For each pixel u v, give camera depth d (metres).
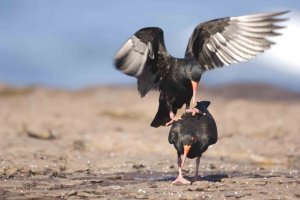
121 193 12.16
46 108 25.11
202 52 13.12
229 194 11.84
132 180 13.52
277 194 11.87
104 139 18.77
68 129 21.23
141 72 12.35
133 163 15.59
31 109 24.80
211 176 13.80
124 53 12.29
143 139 18.77
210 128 12.58
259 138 19.62
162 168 14.98
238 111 24.67
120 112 23.86
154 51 12.80
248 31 12.62
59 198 11.86
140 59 12.42
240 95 28.86
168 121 13.59
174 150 18.08
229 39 12.77
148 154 17.30
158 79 13.12
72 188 12.69
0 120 22.22
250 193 11.95
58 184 13.03
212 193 11.98
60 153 16.59
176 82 12.86
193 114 12.60
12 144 17.52
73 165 15.42
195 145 12.48
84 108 25.14
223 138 18.98
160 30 12.58
